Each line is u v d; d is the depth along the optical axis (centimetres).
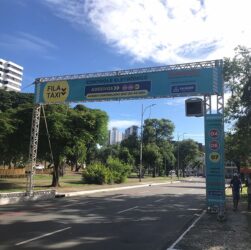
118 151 9694
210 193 1895
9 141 3503
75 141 3616
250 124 2494
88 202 2434
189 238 1184
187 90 2097
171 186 5081
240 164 5100
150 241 1145
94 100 2388
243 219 1655
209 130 1930
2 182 4119
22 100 6531
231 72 2273
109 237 1202
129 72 2289
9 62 13450
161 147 11025
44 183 4269
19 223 1452
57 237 1176
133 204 2334
